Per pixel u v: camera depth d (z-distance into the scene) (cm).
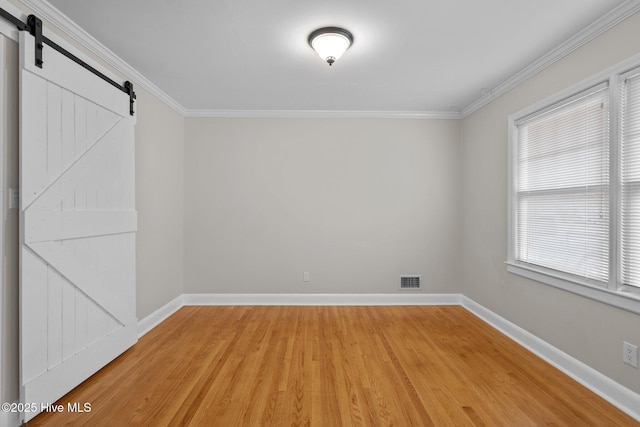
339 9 208
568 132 249
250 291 419
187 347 287
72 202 217
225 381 229
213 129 418
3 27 173
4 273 176
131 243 285
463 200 416
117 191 265
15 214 182
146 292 329
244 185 420
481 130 372
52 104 201
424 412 194
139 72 304
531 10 207
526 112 292
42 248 192
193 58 277
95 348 237
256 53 268
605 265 216
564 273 252
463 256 416
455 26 226
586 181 232
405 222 420
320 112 417
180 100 382
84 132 229
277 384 225
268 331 326
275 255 421
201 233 419
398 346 289
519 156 309
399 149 419
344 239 421
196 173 418
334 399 207
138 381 228
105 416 189
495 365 253
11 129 179
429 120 418
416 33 236
